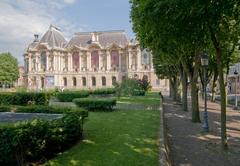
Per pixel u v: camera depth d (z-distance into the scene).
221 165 11.08
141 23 14.39
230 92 78.56
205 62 19.84
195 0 9.22
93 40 131.75
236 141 15.23
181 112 29.77
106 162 9.88
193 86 22.59
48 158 10.50
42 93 30.27
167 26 11.53
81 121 14.11
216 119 24.48
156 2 10.48
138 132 15.44
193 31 11.66
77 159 10.32
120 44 126.69
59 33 141.75
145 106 30.94
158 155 10.31
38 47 134.50
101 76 128.12
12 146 8.82
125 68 124.94
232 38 15.40
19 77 136.88
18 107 19.23
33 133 9.60
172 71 44.03
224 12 10.48
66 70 134.00
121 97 49.44
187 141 15.32
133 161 9.91
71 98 39.41
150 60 118.31
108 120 20.55
